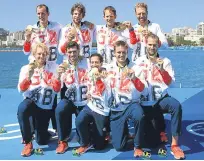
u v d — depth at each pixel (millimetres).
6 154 4777
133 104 4695
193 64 25984
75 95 5035
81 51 5801
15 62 30281
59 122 4773
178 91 9562
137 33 5809
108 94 4809
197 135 5523
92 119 4852
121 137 4793
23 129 4719
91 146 4980
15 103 8156
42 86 4984
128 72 4535
